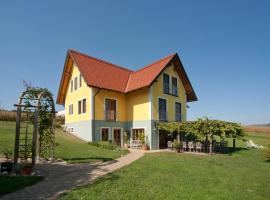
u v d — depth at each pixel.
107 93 25.27
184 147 21.97
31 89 12.88
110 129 24.98
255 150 23.36
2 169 9.96
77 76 27.31
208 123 20.09
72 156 14.59
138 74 28.11
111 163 13.03
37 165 11.90
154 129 24.25
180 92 28.80
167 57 26.91
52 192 7.49
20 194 7.28
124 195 7.42
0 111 30.12
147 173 10.60
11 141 17.08
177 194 7.84
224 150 23.02
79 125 25.80
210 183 9.59
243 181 10.41
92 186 8.14
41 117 13.66
